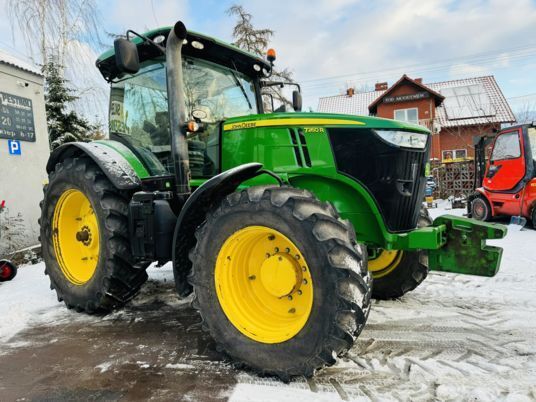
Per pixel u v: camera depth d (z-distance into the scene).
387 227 2.62
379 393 1.98
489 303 3.34
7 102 6.34
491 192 7.70
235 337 2.30
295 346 2.09
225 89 3.64
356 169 2.60
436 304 3.35
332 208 2.24
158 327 3.06
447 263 2.81
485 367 2.23
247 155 2.89
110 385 2.18
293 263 2.25
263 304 2.42
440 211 10.05
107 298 3.20
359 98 27.38
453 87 25.92
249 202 2.26
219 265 2.37
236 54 3.57
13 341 2.86
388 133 2.58
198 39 3.24
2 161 6.21
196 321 3.17
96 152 3.30
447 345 2.53
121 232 3.13
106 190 3.18
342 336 1.96
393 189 2.60
